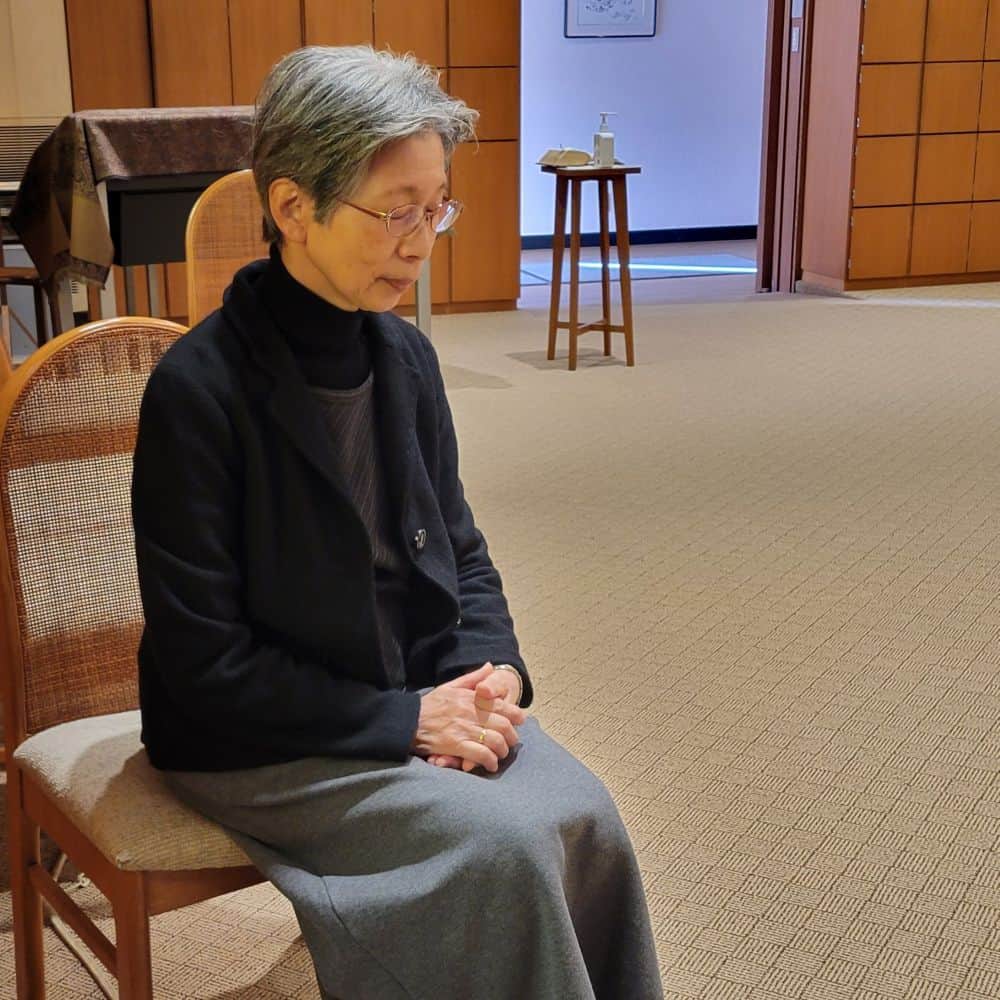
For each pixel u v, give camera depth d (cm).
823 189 830
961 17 799
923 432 509
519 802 134
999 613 339
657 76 1035
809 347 669
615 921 142
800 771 262
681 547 385
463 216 767
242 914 218
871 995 197
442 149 136
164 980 200
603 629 328
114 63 683
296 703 139
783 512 416
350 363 146
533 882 128
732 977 201
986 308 771
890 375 605
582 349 669
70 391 167
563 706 287
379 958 132
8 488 163
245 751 144
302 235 137
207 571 137
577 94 1021
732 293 846
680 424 523
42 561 167
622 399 565
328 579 142
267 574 141
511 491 438
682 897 221
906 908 219
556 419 532
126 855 141
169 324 174
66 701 171
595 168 604
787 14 822
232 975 201
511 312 788
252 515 139
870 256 827
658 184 1061
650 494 434
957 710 288
